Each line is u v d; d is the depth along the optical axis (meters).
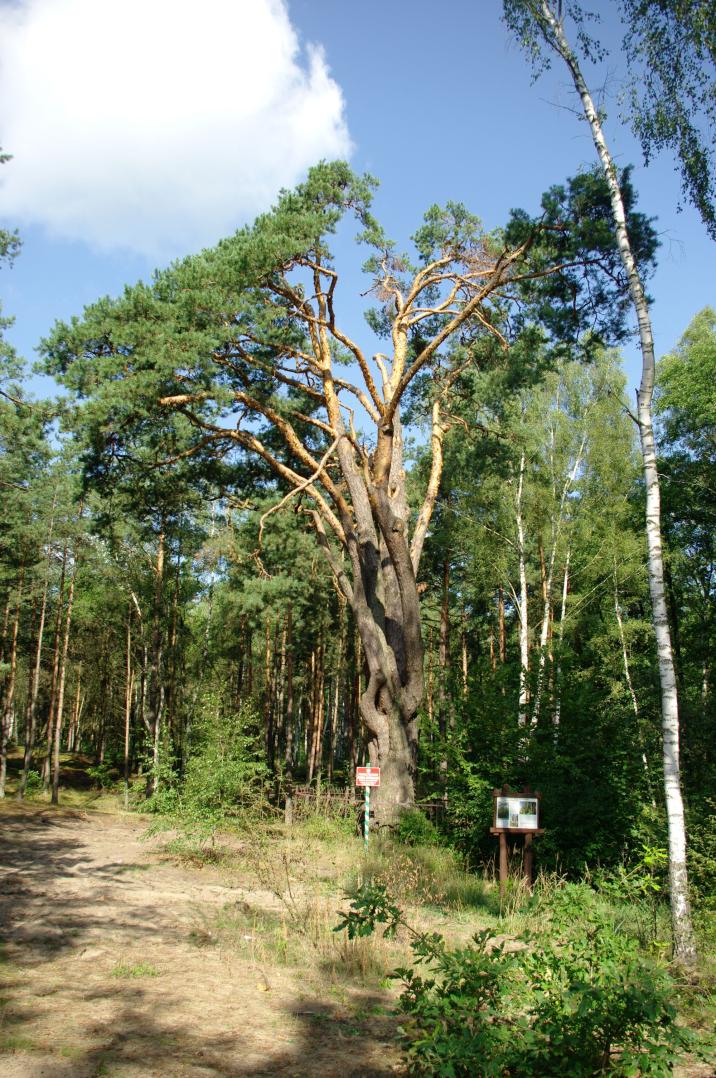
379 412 21.14
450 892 11.56
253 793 16.20
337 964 7.58
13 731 51.56
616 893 9.90
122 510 23.44
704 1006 6.79
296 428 23.19
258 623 29.47
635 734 14.99
